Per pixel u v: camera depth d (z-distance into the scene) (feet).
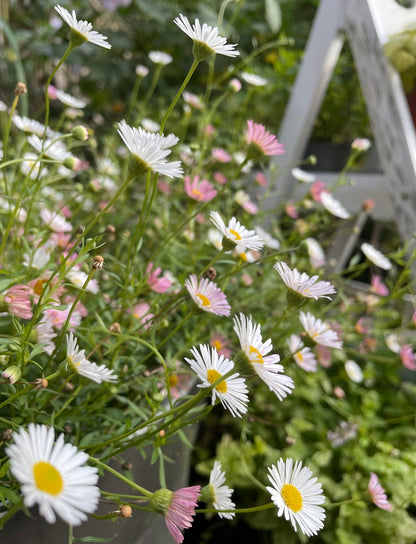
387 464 1.17
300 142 1.53
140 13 2.43
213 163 1.03
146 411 0.58
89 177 1.27
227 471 1.09
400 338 1.28
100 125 2.41
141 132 0.46
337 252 1.60
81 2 2.35
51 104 2.12
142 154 0.45
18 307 0.46
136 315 0.68
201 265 0.97
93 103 2.39
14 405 0.50
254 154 0.62
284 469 0.42
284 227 1.60
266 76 2.07
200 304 0.53
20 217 0.72
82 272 0.64
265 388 1.18
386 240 1.97
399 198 1.14
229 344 0.83
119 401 0.65
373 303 1.06
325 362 1.07
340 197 1.47
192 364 0.42
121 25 2.54
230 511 0.43
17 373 0.42
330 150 1.76
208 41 0.50
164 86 2.42
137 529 0.61
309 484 0.42
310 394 1.21
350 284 1.57
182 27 0.50
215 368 0.44
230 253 0.88
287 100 1.94
